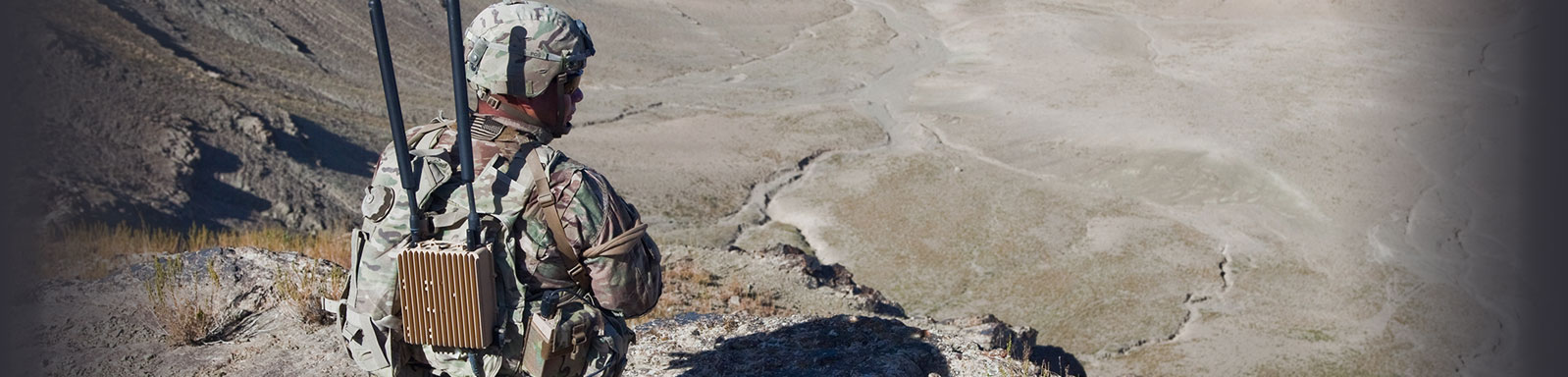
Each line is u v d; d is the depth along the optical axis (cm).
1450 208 5641
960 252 4706
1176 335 3741
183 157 4462
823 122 7494
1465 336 3962
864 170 6234
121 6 6706
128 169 4119
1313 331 3841
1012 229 5047
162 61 5909
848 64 9400
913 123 7506
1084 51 9550
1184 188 5831
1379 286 4453
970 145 6812
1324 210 5522
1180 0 10925
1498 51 9050
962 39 10125
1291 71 8781
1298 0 10562
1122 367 3469
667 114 7675
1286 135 6912
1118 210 5422
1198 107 7712
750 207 5512
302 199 4644
